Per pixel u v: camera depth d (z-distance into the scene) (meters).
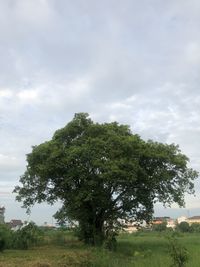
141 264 20.84
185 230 92.12
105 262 21.73
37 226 40.53
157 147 38.97
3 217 55.59
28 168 41.25
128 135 40.00
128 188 38.75
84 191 36.88
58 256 25.58
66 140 40.78
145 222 42.19
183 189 40.88
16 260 23.23
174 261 16.73
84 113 40.97
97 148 36.53
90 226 39.72
